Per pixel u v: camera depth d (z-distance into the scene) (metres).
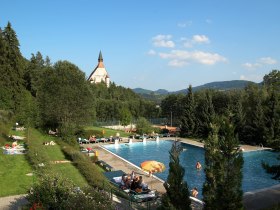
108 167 33.78
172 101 90.88
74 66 56.56
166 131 69.00
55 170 29.11
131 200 22.08
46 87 54.69
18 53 68.00
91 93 57.16
